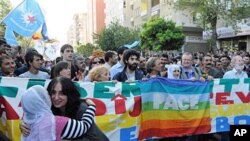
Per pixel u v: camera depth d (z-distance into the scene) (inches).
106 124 190.7
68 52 249.4
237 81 232.8
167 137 212.4
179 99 215.0
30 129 112.8
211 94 227.0
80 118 125.0
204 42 1488.7
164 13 1640.0
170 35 1229.1
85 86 187.6
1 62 211.2
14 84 171.5
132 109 197.8
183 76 249.4
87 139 121.5
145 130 204.4
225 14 981.2
